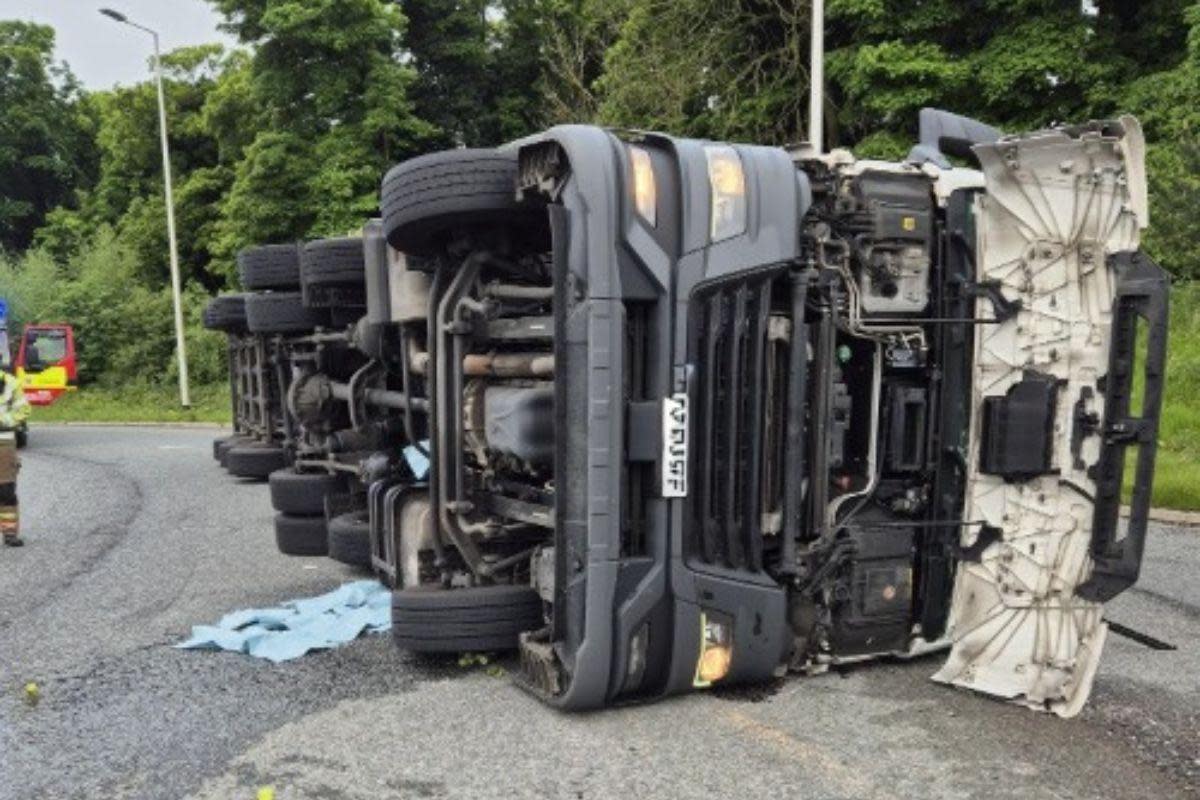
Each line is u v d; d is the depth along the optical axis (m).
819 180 4.56
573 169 3.87
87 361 30.97
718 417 4.20
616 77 18.89
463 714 4.18
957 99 17.34
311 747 3.88
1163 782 3.57
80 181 45.75
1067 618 4.30
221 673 4.78
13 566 7.37
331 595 6.05
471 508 4.89
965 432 4.68
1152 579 6.59
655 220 3.97
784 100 19.08
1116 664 4.90
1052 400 4.36
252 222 25.28
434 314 4.96
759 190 4.18
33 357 22.25
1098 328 4.31
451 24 26.58
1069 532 4.34
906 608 4.77
